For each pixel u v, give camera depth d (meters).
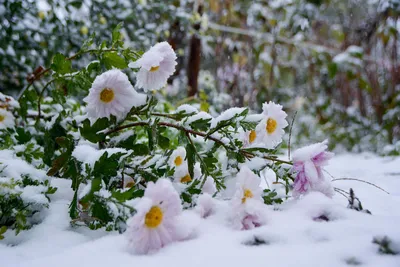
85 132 0.47
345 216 0.42
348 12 1.97
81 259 0.35
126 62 0.55
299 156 0.48
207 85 1.74
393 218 0.42
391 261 0.31
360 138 1.78
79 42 1.15
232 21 1.99
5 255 0.38
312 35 2.13
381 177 0.76
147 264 0.33
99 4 1.20
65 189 0.52
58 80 0.58
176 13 1.48
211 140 0.52
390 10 1.64
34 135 0.67
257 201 0.41
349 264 0.31
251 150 0.50
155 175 0.48
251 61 2.00
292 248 0.35
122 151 0.45
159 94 1.39
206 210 0.45
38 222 0.46
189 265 0.32
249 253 0.34
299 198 0.50
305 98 2.14
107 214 0.39
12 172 0.48
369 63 1.94
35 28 1.07
